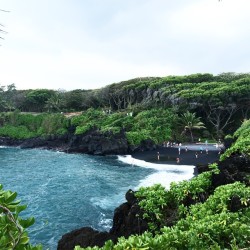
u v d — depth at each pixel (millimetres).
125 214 20969
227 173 22078
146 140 74188
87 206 33844
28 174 51562
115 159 66625
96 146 73625
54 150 82750
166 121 83125
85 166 58562
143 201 19547
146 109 93375
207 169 26766
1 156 71688
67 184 44156
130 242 8523
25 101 119812
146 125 81312
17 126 98812
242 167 23594
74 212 31859
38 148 86500
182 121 82875
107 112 99375
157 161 59531
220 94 81688
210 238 12586
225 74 113438
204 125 87688
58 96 118438
